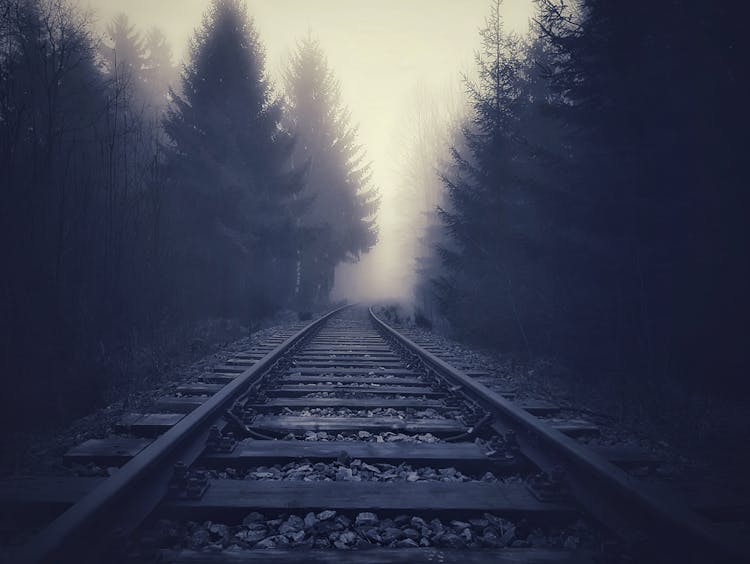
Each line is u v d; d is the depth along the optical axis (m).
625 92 6.44
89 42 10.65
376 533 2.43
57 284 6.07
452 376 5.88
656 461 3.46
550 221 8.14
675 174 6.34
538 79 12.30
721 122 5.87
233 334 11.77
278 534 2.45
